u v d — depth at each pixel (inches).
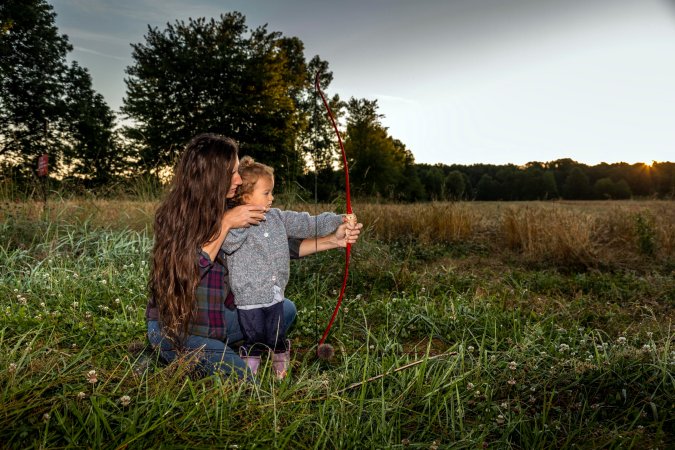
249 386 87.8
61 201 265.1
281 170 1047.0
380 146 1496.1
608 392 98.2
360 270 210.4
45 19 1168.8
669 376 97.8
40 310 134.6
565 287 213.5
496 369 107.5
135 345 105.8
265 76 1121.4
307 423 82.4
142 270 175.9
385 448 77.1
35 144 1107.3
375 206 387.5
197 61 1080.2
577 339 132.2
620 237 317.7
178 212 90.0
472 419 91.7
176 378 82.7
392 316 151.6
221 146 91.4
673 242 298.4
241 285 97.6
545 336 135.7
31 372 84.6
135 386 85.5
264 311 100.0
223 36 1147.9
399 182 1619.1
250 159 108.6
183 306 89.1
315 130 129.6
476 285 205.8
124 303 149.1
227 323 100.6
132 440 68.9
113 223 252.1
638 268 258.4
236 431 75.1
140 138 1026.1
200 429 75.7
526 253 288.5
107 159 936.3
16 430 69.2
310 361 122.5
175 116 1062.4
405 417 89.6
